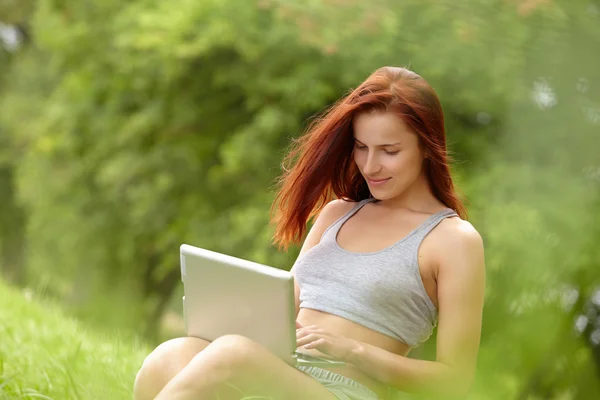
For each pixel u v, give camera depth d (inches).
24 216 969.5
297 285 156.5
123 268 753.6
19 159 911.0
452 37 523.5
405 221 150.0
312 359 136.3
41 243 804.6
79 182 756.6
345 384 139.4
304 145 161.3
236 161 602.5
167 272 741.3
